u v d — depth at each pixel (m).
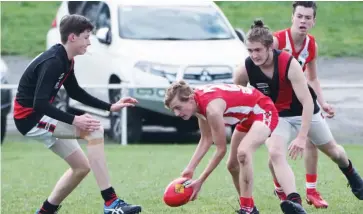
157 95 30.22
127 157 28.23
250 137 15.96
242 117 16.11
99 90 31.84
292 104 17.11
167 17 32.91
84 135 16.20
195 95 15.67
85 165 16.64
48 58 15.78
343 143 33.00
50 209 16.97
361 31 57.97
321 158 27.81
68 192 16.88
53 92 16.17
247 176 16.12
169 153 29.23
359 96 33.34
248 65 16.83
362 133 33.41
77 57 34.00
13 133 36.12
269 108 16.23
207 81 30.31
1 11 61.03
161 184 22.62
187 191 15.94
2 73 32.12
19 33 57.47
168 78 30.22
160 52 30.77
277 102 17.11
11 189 22.00
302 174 24.14
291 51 18.34
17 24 58.94
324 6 61.69
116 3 33.34
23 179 23.91
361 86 32.56
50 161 27.84
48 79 15.67
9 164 27.11
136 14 32.88
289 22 58.03
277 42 18.34
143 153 29.23
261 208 18.83
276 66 16.56
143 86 30.25
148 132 36.00
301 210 15.98
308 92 16.52
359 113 33.38
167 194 15.95
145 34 32.03
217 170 25.19
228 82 30.50
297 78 16.47
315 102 17.88
